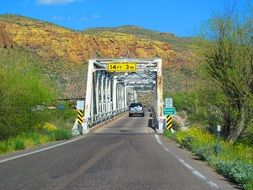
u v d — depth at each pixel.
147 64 50.06
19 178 12.19
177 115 64.38
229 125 30.19
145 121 60.84
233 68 26.25
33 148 23.28
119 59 49.59
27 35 135.38
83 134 38.72
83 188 10.64
